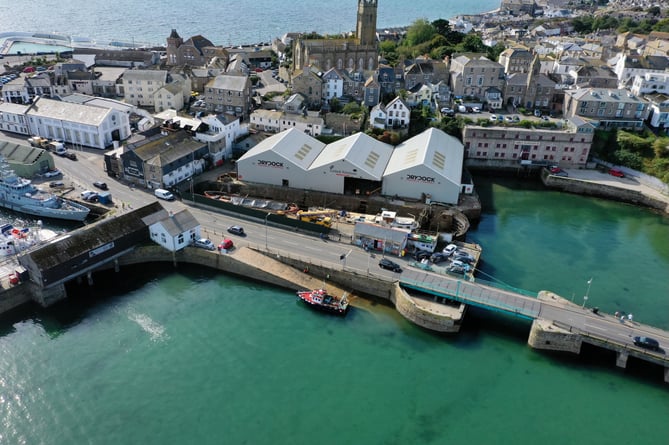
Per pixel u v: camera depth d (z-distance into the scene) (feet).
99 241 284.41
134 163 376.07
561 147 461.37
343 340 254.06
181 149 393.50
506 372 239.91
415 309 262.88
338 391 224.53
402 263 300.81
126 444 196.65
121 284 288.30
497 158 469.57
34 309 267.18
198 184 388.37
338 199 379.55
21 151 390.83
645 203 423.23
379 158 403.54
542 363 246.06
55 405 212.02
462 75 554.05
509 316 278.26
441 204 374.63
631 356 244.83
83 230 285.02
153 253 305.32
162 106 526.57
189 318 264.11
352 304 279.90
